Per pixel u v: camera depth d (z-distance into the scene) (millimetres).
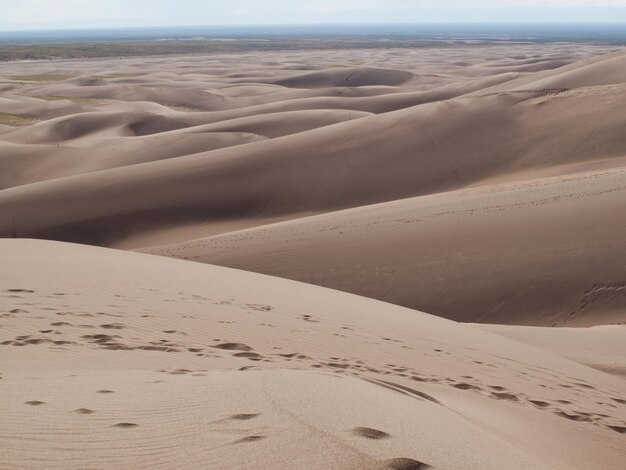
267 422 3668
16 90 94062
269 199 35344
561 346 12664
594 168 33531
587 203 20953
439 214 22969
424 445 3600
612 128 37781
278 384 4629
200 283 12641
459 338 10797
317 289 14438
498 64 132375
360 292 18484
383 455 3229
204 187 35625
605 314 16156
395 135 39688
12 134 60125
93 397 4488
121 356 7078
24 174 45812
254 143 40562
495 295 17438
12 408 3996
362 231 22234
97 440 3436
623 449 6316
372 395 4730
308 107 70938
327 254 20625
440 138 39250
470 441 4059
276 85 97812
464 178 36406
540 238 19078
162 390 4746
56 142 59250
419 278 18516
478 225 20859
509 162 37094
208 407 4090
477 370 8703
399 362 8430
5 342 7258
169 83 100500
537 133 38906
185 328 8836
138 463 3102
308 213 34688
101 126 62656
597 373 10297
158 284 11852
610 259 17438
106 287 10984
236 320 9594
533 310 16906
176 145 50219
